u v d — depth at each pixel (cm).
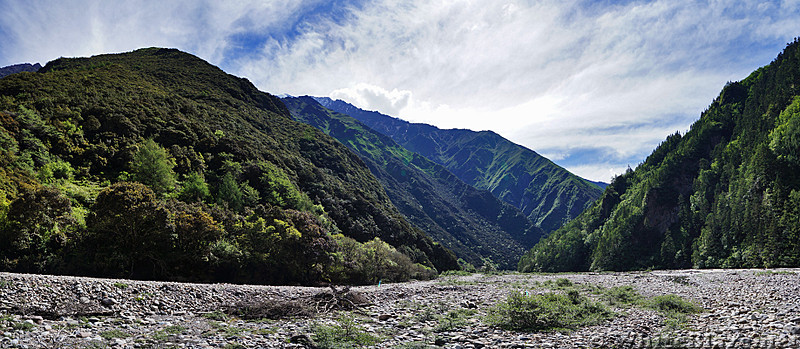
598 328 1476
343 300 2122
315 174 9400
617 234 12206
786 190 8431
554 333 1408
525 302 1645
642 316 1700
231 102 12075
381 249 6488
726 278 3934
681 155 13538
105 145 5559
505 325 1559
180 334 1274
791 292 2319
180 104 8775
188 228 3738
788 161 9244
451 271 8612
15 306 1410
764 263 7781
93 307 1575
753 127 11988
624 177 16725
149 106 7538
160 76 12275
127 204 3381
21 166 4119
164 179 5191
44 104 5900
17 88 6475
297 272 4628
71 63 13175
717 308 1902
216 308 1900
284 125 13100
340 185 9756
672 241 10950
